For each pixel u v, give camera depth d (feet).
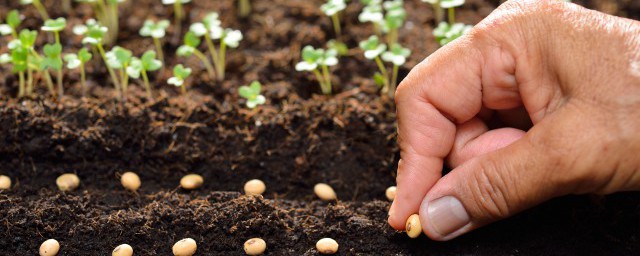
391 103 1.69
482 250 1.43
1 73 1.74
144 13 1.89
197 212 1.50
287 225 1.49
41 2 1.89
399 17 1.73
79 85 1.72
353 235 1.48
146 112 1.65
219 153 1.63
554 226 1.45
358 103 1.69
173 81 1.65
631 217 1.46
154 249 1.46
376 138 1.64
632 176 1.31
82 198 1.53
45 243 1.44
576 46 1.34
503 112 1.51
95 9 1.82
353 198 1.59
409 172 1.44
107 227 1.48
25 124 1.61
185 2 1.86
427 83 1.42
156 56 1.80
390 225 1.48
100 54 1.79
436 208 1.39
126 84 1.71
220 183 1.61
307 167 1.62
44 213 1.49
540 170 1.32
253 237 1.48
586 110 1.30
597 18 1.35
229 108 1.68
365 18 1.73
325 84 1.74
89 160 1.62
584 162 1.30
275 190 1.61
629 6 1.87
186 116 1.65
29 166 1.60
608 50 1.32
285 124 1.66
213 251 1.46
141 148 1.62
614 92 1.30
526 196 1.34
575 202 1.48
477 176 1.35
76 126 1.63
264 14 1.89
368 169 1.63
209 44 1.73
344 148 1.64
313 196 1.60
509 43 1.39
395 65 1.72
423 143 1.44
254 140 1.64
